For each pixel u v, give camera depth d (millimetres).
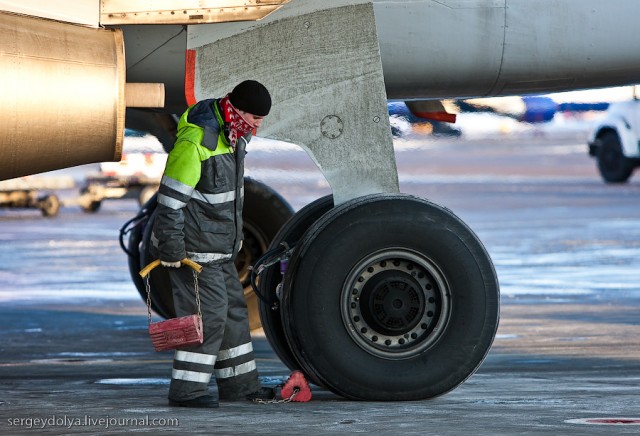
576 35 29562
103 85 24969
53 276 61156
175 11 25734
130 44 28438
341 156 26094
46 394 26891
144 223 35969
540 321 43250
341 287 24828
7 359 34781
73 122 24781
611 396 26094
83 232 85188
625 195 111438
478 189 123312
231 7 25938
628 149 118375
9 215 100312
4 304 50375
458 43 29141
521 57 29547
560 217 92000
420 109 33969
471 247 25047
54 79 24547
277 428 21422
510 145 192875
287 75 26188
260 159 123000
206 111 23953
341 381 24766
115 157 25500
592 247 71688
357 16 26219
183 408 24109
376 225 24875
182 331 23516
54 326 43281
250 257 36125
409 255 25000
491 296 25094
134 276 35969
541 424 21812
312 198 106500
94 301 51469
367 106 26172
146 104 25625
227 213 24125
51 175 99312
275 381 29172
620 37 29734
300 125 26125
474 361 25031
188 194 23609
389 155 26094
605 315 44875
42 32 24703
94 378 30344
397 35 28906
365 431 21016
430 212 25031
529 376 30234
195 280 23922
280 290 25547
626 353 35219
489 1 29078
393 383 24844
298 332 24828
